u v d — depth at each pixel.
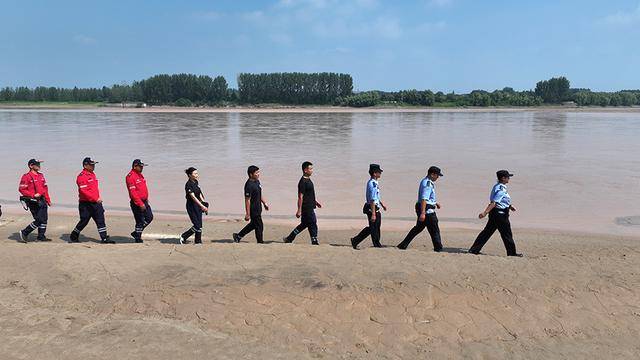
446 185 20.27
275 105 151.12
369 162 26.80
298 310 7.08
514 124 63.47
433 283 7.80
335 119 75.75
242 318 6.93
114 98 152.88
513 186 19.98
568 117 87.25
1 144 35.94
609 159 28.30
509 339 6.73
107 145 35.50
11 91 159.62
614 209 16.02
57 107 134.25
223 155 29.75
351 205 16.56
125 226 13.47
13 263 8.76
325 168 24.55
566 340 6.77
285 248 9.73
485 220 14.69
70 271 8.34
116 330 6.67
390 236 12.65
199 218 10.74
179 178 21.72
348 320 6.91
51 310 7.20
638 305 7.61
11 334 6.52
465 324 6.94
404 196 18.09
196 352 6.18
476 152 31.58
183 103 146.50
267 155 29.81
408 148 33.84
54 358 5.99
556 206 16.47
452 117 84.75
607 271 8.77
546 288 7.89
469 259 9.09
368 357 6.23
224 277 7.98
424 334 6.72
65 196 18.09
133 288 7.70
